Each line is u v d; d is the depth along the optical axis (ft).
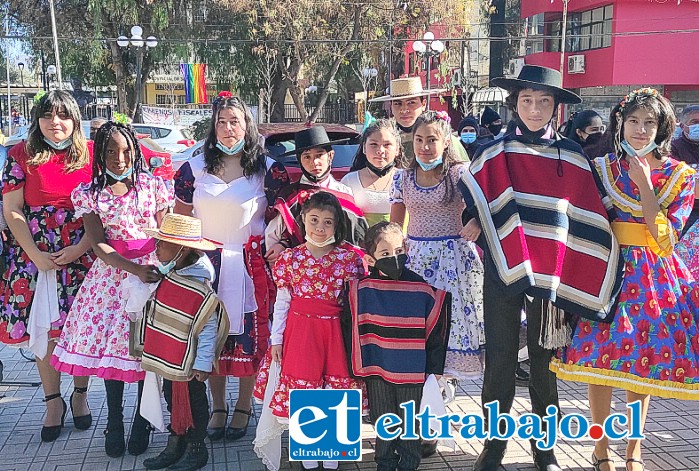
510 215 10.62
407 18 88.99
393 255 10.73
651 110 10.48
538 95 10.77
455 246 12.34
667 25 80.84
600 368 10.63
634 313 10.69
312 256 11.15
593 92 86.99
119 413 12.23
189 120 76.28
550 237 10.51
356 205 13.61
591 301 10.52
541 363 11.37
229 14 84.07
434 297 10.96
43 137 12.63
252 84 90.94
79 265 12.93
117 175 12.04
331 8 83.82
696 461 11.93
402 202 12.76
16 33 87.51
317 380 11.12
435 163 12.02
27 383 15.78
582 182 10.81
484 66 118.01
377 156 13.69
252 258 12.60
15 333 12.82
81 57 86.89
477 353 12.13
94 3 80.43
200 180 12.54
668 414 14.03
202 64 87.35
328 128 23.26
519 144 11.02
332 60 91.81
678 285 10.93
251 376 12.76
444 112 13.28
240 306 12.19
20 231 12.42
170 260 11.27
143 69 89.71
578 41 88.17
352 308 11.02
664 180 10.86
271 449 11.50
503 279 10.45
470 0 95.30
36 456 12.21
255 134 12.59
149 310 11.44
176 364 11.13
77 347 11.91
